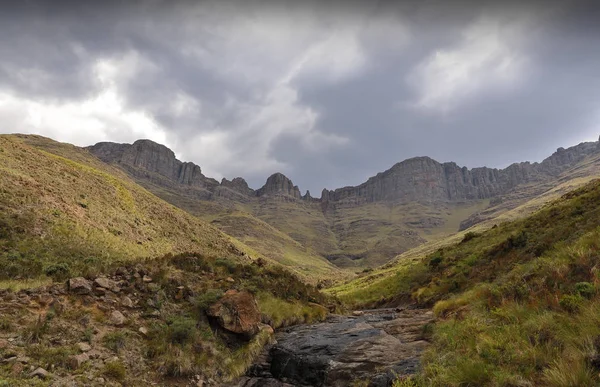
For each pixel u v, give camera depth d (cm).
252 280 2183
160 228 6000
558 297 960
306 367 1242
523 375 678
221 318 1425
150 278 1570
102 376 888
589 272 1008
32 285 1361
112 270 1565
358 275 11662
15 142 5534
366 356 1243
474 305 1391
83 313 1143
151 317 1302
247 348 1402
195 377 1085
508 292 1271
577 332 733
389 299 3597
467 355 858
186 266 1922
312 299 2519
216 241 8006
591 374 589
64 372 841
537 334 808
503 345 830
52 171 5069
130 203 6138
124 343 1077
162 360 1075
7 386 720
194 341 1241
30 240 2628
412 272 4044
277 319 1939
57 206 3731
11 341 878
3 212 2889
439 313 1753
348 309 2981
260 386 1148
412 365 1036
